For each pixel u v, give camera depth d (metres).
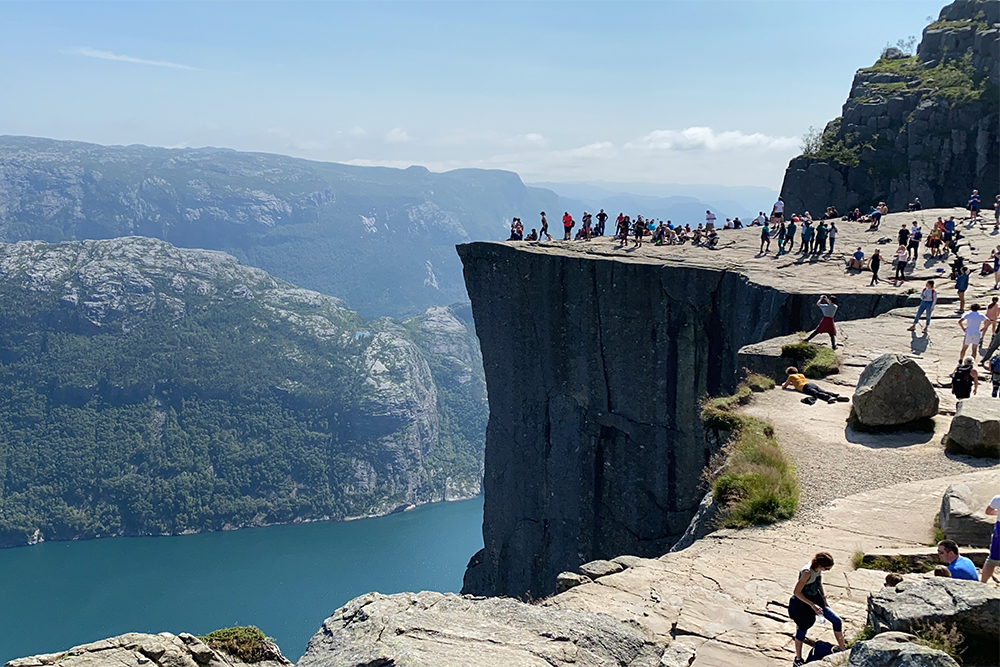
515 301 64.38
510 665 11.90
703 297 55.12
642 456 58.47
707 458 54.94
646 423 58.09
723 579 17.11
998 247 53.81
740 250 62.56
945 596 11.98
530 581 65.88
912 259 56.12
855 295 46.66
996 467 22.86
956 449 24.33
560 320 61.97
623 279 58.12
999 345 33.19
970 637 11.64
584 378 61.31
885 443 25.77
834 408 29.86
